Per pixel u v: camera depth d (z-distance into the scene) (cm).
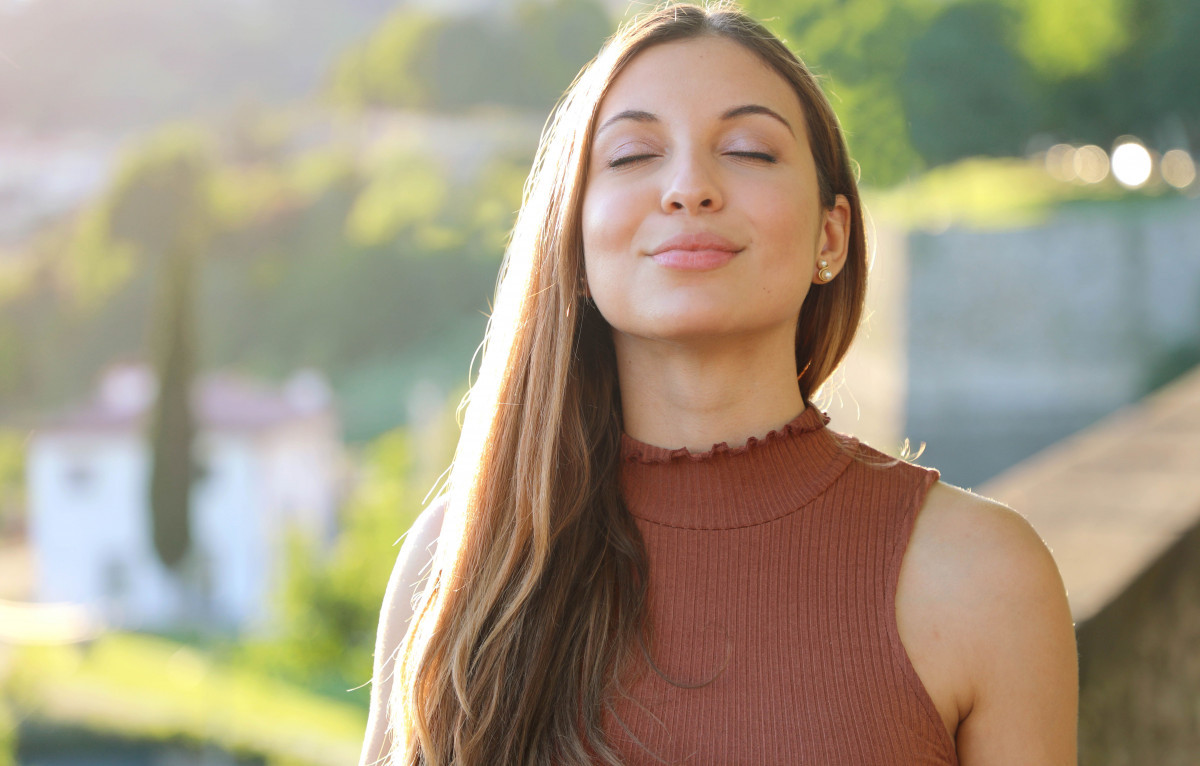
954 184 2312
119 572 3781
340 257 4566
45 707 1942
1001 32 2414
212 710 2000
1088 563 221
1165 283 1891
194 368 4041
